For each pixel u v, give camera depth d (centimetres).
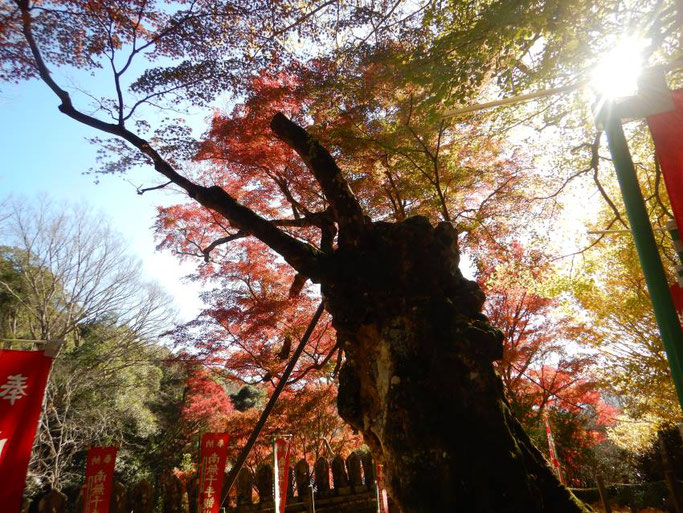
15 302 1905
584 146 779
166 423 2208
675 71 706
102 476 677
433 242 553
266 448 1509
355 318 529
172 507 806
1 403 527
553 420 1450
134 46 693
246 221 583
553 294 999
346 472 967
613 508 944
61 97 673
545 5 508
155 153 660
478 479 417
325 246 695
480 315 546
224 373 1284
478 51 575
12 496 512
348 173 956
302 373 1140
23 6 591
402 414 461
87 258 1864
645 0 578
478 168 1064
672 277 978
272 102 816
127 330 1962
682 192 291
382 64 647
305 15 632
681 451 1102
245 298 1176
